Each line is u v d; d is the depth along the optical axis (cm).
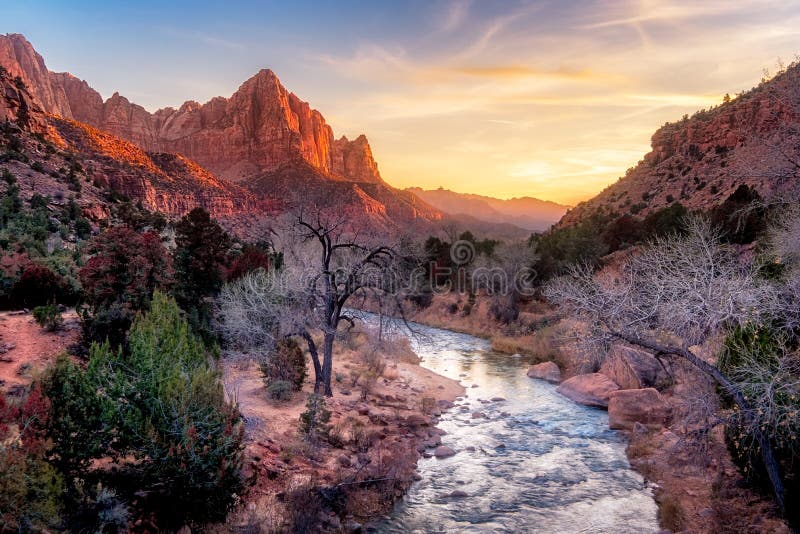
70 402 728
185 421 755
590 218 7969
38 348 1337
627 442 1416
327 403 1530
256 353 1728
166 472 736
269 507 855
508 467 1237
